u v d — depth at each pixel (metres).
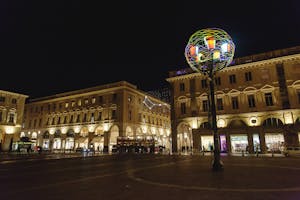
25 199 7.05
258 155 30.00
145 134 59.00
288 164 17.75
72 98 61.03
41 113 66.06
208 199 6.82
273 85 35.19
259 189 8.15
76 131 57.44
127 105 53.53
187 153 39.16
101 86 56.97
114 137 52.53
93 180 10.68
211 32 14.70
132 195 7.49
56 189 8.59
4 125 52.59
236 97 37.62
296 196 7.09
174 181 10.12
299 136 32.19
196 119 39.41
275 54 36.00
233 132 36.34
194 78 41.53
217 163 13.94
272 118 34.78
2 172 14.01
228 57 14.90
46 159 26.12
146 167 16.52
